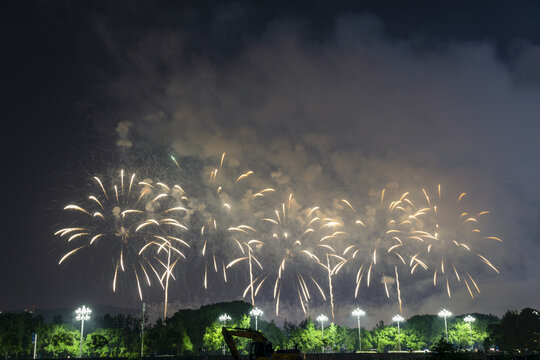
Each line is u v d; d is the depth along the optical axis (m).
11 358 103.38
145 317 116.25
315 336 139.38
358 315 151.50
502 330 107.50
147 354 112.25
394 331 155.62
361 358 96.88
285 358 43.41
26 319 107.44
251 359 43.81
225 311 153.12
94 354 116.94
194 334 132.75
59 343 105.50
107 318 139.50
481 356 76.81
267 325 150.00
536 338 100.69
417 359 78.94
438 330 156.12
